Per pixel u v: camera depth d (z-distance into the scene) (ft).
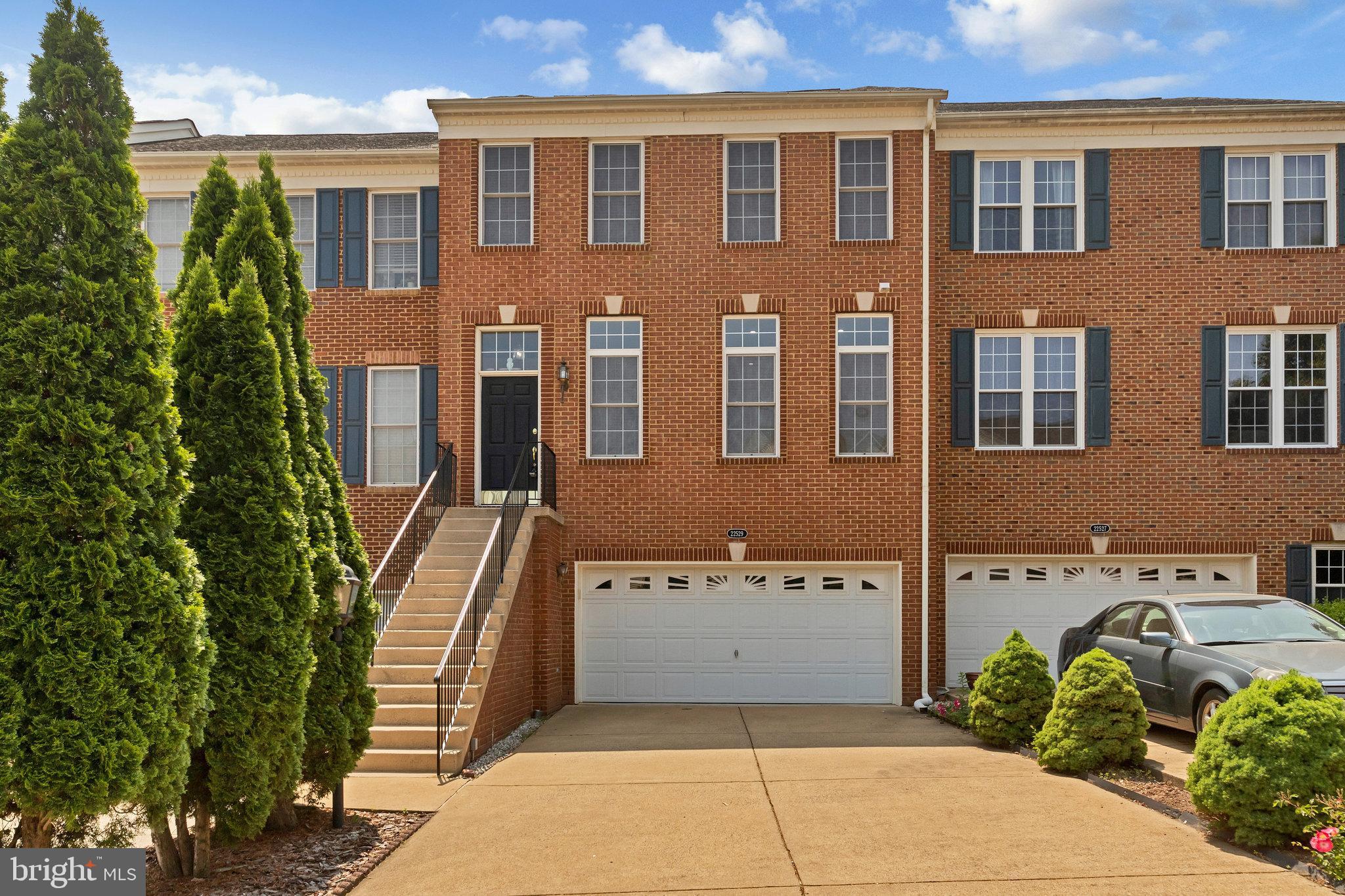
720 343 54.65
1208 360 55.31
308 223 59.21
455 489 54.19
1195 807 26.03
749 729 43.55
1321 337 55.52
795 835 26.63
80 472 19.63
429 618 43.37
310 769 28.12
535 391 55.11
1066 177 56.90
